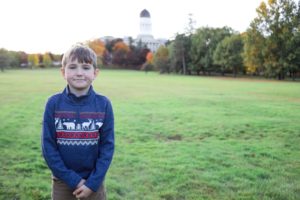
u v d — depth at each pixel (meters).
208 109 14.99
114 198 4.76
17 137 8.68
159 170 6.04
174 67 85.69
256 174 5.88
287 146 8.14
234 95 22.56
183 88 29.88
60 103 2.88
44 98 19.03
